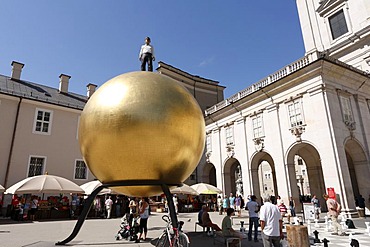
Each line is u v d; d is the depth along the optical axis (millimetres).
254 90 23656
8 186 20531
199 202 27500
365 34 25875
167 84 3570
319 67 17875
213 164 27281
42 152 22953
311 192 21578
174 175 3439
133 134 3117
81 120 3498
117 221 16953
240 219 17906
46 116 24172
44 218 17969
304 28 33156
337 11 29422
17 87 24766
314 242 8562
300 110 18953
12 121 22000
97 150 3244
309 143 17938
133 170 3236
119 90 3332
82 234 11000
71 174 24203
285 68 21047
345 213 14906
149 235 10875
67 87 29266
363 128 18859
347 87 19375
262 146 21516
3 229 12352
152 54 6184
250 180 22219
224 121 26562
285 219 16031
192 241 9609
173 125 3270
